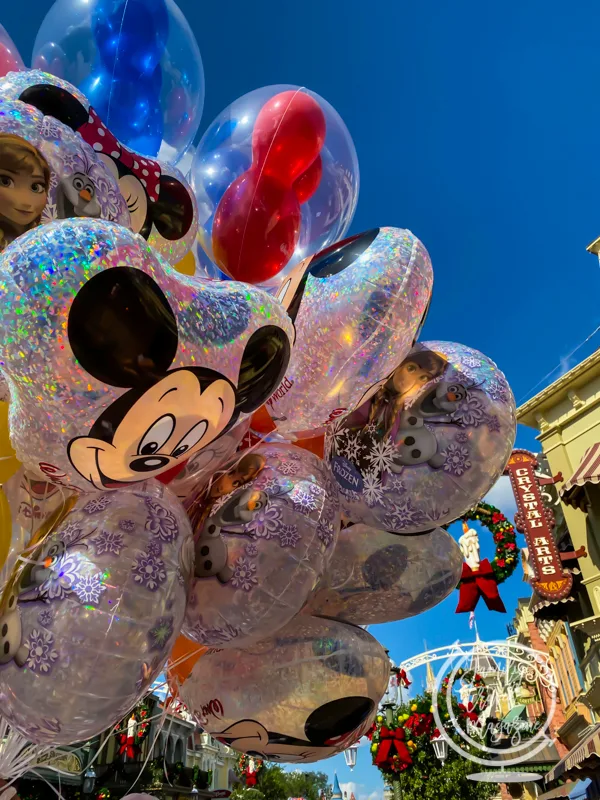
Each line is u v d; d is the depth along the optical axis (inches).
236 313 49.1
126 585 52.2
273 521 65.2
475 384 76.0
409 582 86.7
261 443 75.0
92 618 50.8
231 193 75.2
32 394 44.7
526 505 375.9
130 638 51.8
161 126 76.3
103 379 43.3
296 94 74.7
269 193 74.0
